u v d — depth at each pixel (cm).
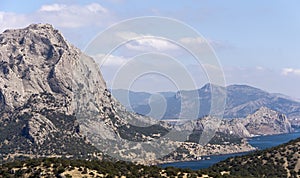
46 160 14688
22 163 14650
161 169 15488
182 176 15212
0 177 13788
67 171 13762
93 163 14625
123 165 14438
